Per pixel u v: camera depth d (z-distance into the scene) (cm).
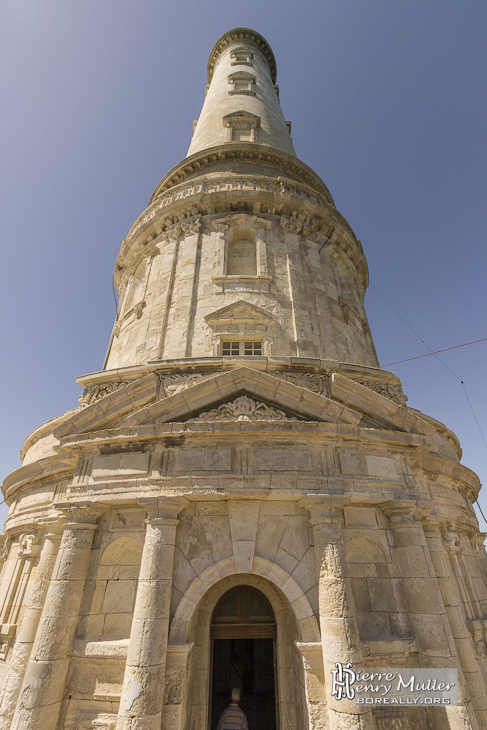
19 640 1100
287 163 2277
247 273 1769
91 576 984
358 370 1250
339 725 753
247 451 1000
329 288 1792
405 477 1063
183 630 866
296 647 960
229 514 993
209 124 2748
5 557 1619
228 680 1279
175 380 1165
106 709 848
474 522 1598
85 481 1039
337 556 891
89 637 925
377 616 965
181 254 1770
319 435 1016
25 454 1797
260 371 1184
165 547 903
